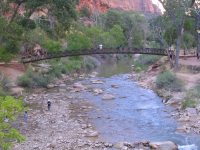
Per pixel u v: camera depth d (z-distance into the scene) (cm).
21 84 5800
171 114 4369
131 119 4216
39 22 8331
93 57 10694
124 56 12600
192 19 7956
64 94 5594
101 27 13688
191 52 8138
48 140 3397
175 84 5538
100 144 3319
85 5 16312
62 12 6066
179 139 3494
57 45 7862
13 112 2150
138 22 14912
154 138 3534
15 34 6191
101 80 7081
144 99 5262
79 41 9031
